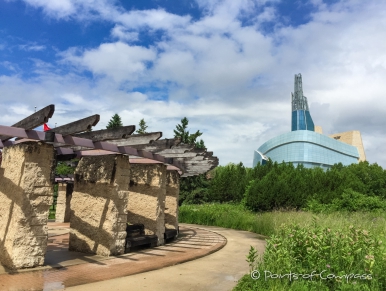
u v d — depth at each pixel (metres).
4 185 6.58
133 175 10.45
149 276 5.89
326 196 22.78
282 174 26.86
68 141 6.16
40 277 5.48
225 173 34.03
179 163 10.63
